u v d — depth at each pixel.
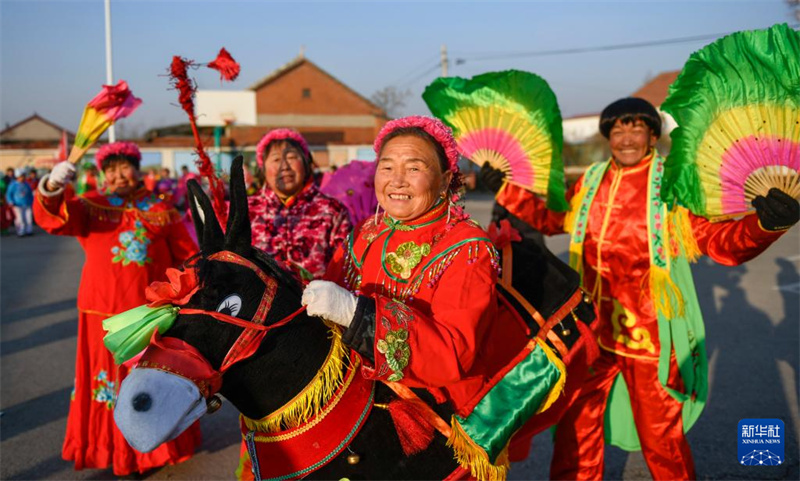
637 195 3.56
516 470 4.18
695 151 2.95
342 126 45.31
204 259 2.02
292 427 2.04
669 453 3.45
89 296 4.10
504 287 2.54
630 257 3.51
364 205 5.32
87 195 4.20
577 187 3.85
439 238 2.21
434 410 2.21
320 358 2.05
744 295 8.40
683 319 3.39
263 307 1.99
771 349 6.16
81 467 4.08
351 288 2.37
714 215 3.02
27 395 5.52
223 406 5.36
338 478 2.12
